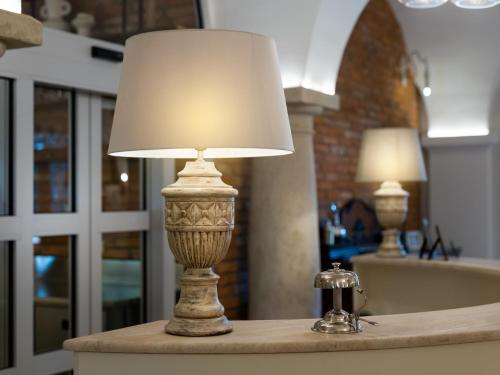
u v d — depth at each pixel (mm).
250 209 5543
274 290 5375
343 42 5527
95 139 4688
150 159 5145
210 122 2295
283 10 5191
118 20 4836
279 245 5375
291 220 5375
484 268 4648
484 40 7695
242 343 2416
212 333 2516
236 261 5883
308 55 5223
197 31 2340
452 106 8445
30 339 4223
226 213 2492
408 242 7453
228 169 5762
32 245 4238
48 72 4238
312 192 5477
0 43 2811
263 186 5445
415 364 2523
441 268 4977
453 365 2568
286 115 2498
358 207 7980
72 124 4566
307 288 5383
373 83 8461
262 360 2441
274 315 5375
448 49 7922
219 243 2492
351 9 5375
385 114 8758
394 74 9031
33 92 4215
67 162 4539
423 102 9266
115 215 4852
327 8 5156
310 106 5371
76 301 4578
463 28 7676
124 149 2365
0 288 4125
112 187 4863
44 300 4375
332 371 2463
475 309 3012
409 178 5340
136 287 5102
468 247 8734
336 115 7594
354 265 5523
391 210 5367
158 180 5129
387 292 5406
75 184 4574
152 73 2352
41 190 4352
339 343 2439
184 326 2527
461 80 8156
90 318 4660
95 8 4668
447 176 8852
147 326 2717
